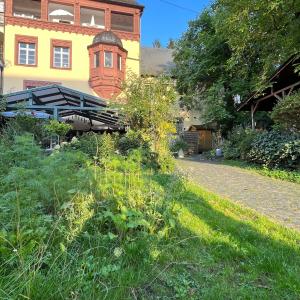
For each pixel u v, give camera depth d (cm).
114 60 2352
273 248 374
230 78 2111
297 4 1023
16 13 2339
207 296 261
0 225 285
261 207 605
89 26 2433
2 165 400
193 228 413
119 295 247
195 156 2050
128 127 1096
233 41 1290
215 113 2038
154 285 275
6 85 2230
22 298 217
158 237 330
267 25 1152
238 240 387
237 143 1623
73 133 1969
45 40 2331
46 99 1711
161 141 1007
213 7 2155
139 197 387
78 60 2391
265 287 286
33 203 320
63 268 257
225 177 982
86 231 318
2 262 247
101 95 2338
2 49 2431
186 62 2348
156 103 1040
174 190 444
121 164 504
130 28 2564
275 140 1169
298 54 1201
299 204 632
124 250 301
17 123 1000
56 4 2394
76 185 382
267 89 1522
